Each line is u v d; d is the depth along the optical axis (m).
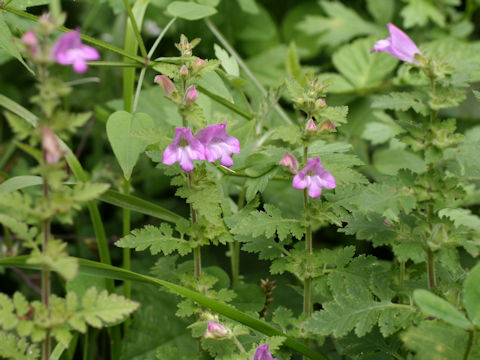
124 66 0.65
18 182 0.61
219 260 0.74
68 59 0.49
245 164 0.60
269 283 0.64
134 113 0.60
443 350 0.54
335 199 0.58
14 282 0.75
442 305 0.52
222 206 0.62
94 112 0.80
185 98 0.56
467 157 0.56
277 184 0.76
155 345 0.64
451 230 0.57
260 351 0.55
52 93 0.48
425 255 0.61
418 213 0.57
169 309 0.66
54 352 0.58
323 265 0.60
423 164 0.77
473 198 0.69
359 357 0.58
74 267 0.49
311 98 0.56
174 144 0.56
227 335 0.55
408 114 0.81
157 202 0.81
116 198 0.63
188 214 0.80
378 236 0.58
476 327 0.52
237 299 0.64
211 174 0.58
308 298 0.59
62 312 0.50
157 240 0.58
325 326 0.55
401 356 0.58
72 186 0.62
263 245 0.59
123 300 0.51
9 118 0.48
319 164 0.56
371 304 0.56
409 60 0.57
